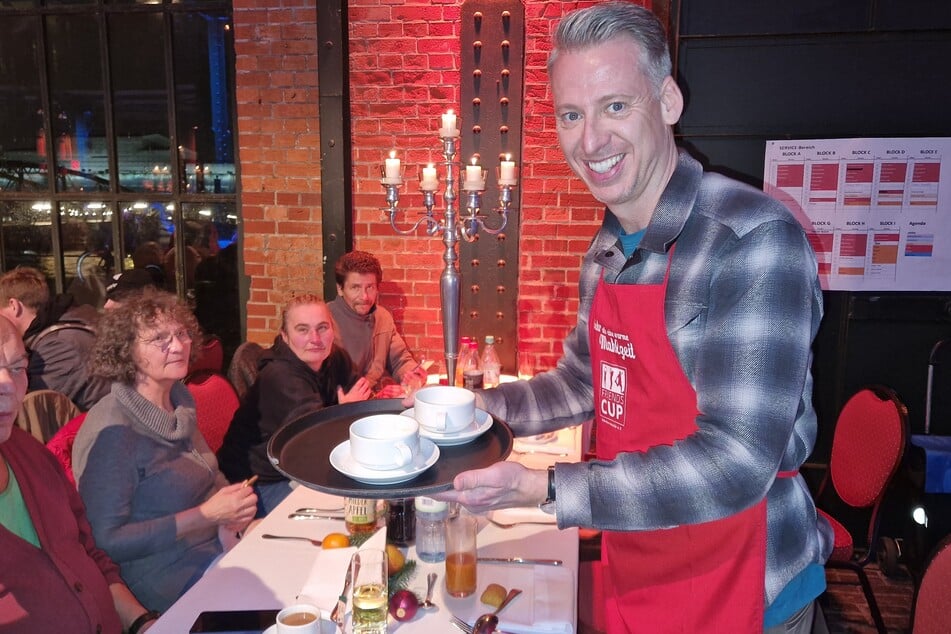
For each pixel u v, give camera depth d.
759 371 0.93
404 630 1.25
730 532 1.08
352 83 3.62
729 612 1.09
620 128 1.02
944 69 2.90
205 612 1.28
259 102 3.72
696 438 0.97
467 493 1.00
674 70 3.03
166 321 1.85
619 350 1.18
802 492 1.14
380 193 3.69
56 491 1.53
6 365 1.33
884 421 2.40
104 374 1.84
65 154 4.14
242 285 3.94
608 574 1.30
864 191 3.01
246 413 2.42
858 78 2.95
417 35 3.54
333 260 3.72
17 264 4.28
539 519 1.67
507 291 3.68
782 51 2.96
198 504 1.93
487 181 3.58
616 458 1.01
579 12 1.02
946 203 2.98
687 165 1.08
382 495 1.01
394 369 3.52
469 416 1.27
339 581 1.37
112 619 1.55
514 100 3.51
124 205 4.16
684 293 1.04
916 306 3.07
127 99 4.04
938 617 1.27
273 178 3.79
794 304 0.94
